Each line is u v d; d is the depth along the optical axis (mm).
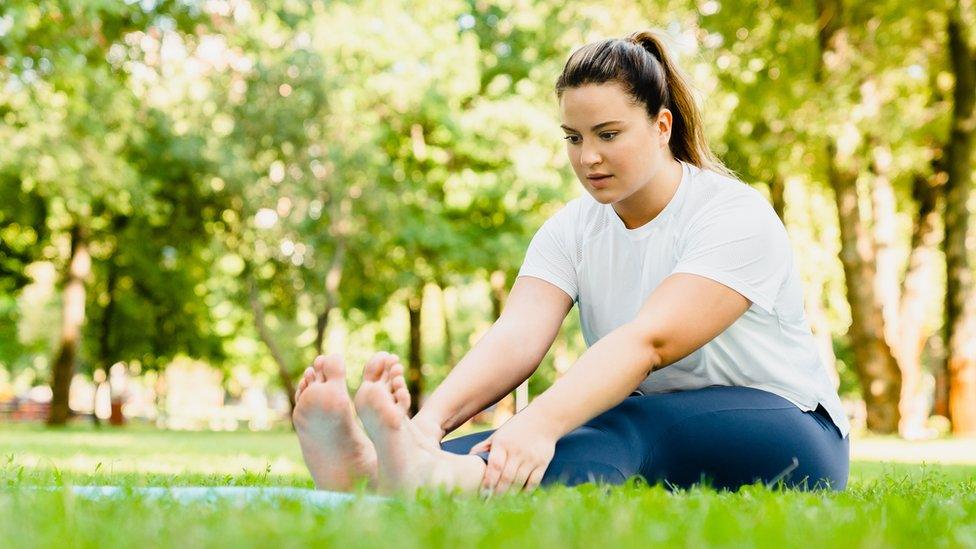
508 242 20719
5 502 1965
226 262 24609
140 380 36719
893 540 1589
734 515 1776
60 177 16297
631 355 2486
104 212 22281
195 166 20062
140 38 17641
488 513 1788
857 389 32719
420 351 25578
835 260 21609
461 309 32594
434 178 22000
